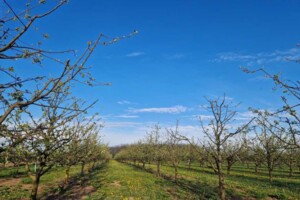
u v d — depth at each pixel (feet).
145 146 188.96
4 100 13.99
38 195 75.97
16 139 14.14
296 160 129.70
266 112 27.30
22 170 131.85
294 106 24.64
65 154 52.54
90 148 82.12
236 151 62.80
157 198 74.95
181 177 139.74
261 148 109.70
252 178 139.23
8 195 72.64
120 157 356.59
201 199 77.77
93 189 88.17
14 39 12.87
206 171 186.19
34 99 13.00
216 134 53.88
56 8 13.23
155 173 162.09
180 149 138.00
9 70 13.33
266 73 24.30
